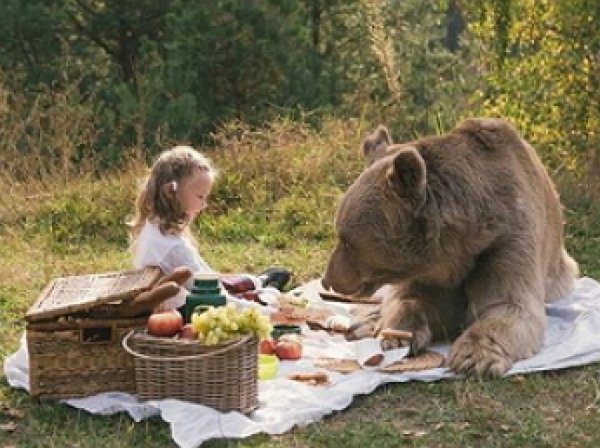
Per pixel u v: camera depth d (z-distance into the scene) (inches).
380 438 203.3
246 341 206.5
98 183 438.0
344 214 240.7
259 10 615.5
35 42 676.7
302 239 384.5
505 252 248.5
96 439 201.3
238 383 206.8
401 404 219.5
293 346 242.2
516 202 250.7
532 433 204.2
